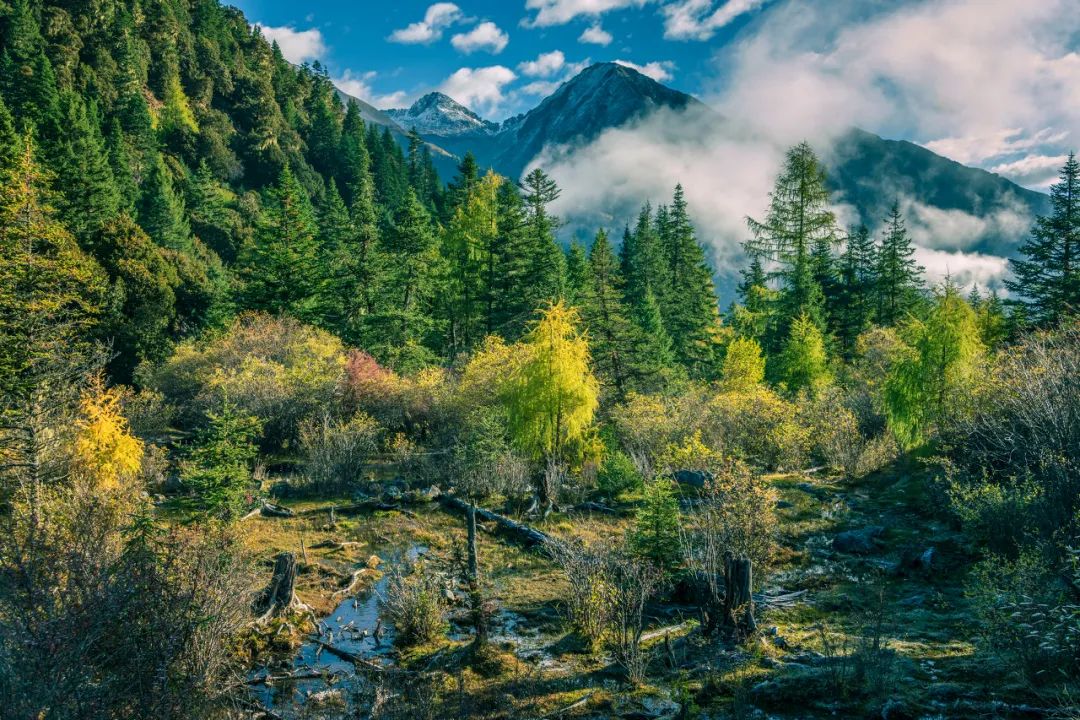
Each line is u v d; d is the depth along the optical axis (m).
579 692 7.59
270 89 93.25
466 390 22.52
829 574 11.48
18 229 18.58
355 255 37.16
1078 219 30.98
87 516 7.41
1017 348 15.48
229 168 77.00
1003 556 9.42
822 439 20.27
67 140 45.69
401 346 32.59
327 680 8.33
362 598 11.20
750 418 21.03
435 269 40.00
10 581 5.55
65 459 12.43
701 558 10.88
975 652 7.75
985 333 26.02
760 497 11.22
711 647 8.60
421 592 9.95
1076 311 27.14
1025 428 13.23
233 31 108.31
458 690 7.78
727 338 47.91
